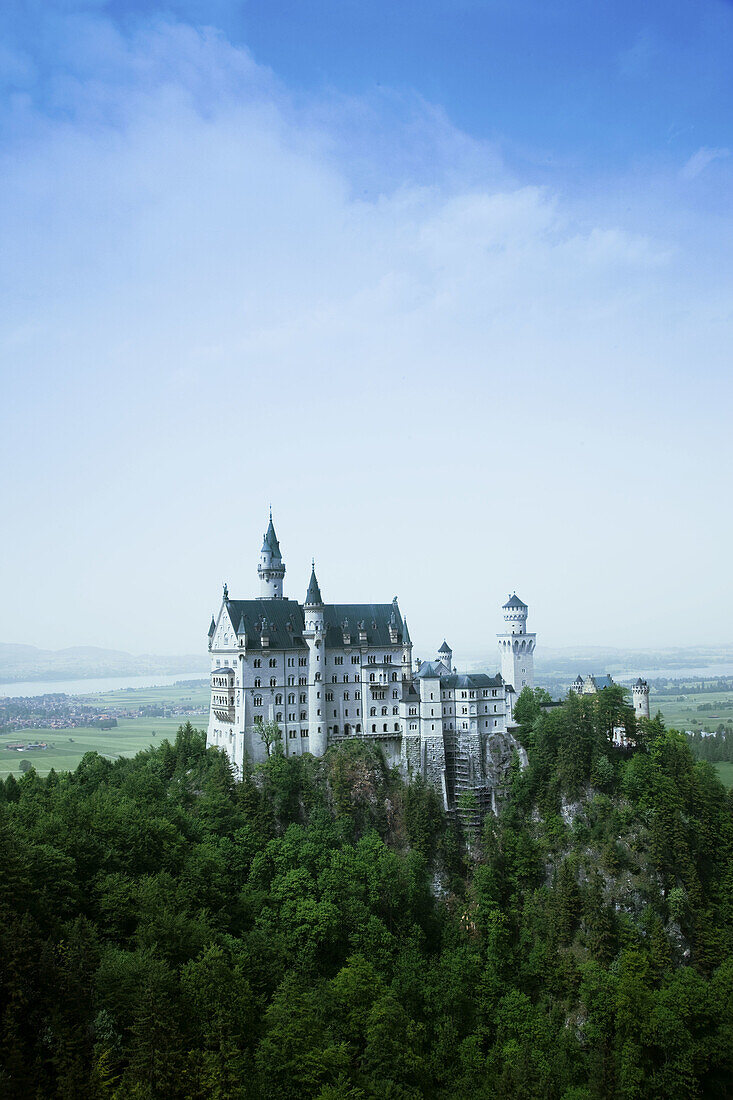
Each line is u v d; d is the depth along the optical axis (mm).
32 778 191250
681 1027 155125
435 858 199250
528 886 194375
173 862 158250
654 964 173000
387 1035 140750
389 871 180250
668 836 192125
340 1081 126250
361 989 148500
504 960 176250
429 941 179000
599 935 177000
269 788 194250
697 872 191250
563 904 183125
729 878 194500
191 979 128625
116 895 137750
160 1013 117438
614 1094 149250
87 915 137875
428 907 184125
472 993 167875
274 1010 132750
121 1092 108500
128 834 154625
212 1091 114312
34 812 158000
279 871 175125
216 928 153500
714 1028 159625
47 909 129750
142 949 127812
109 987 120250
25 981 115812
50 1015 115500
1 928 118625
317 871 176500
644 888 185750
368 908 172500
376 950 166125
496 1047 158500
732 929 185625
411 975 162625
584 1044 163375
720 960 179750
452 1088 147625
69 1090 107125
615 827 195875
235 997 130875
